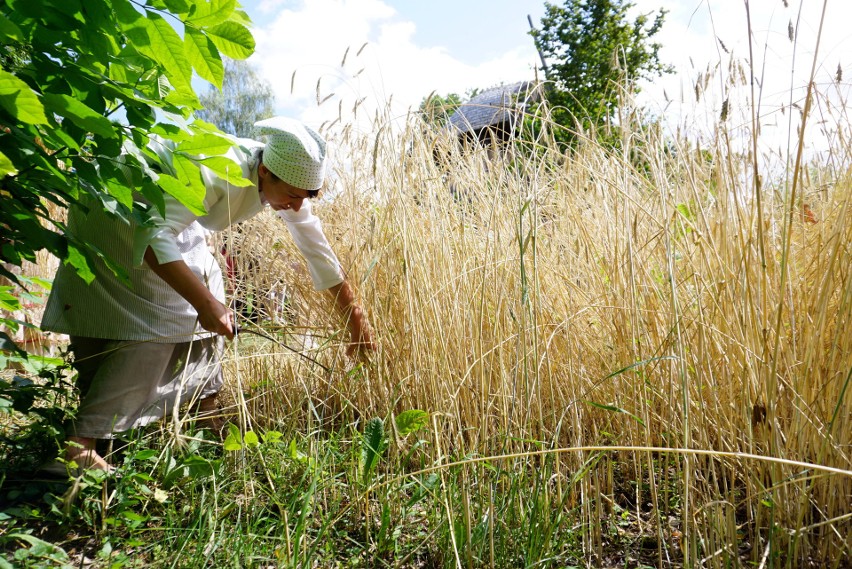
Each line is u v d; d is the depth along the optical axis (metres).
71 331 2.04
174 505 1.72
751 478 1.55
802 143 1.36
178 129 1.44
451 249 2.24
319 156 2.10
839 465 1.42
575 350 2.05
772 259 1.62
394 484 1.70
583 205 2.29
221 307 1.99
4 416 2.39
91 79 1.33
